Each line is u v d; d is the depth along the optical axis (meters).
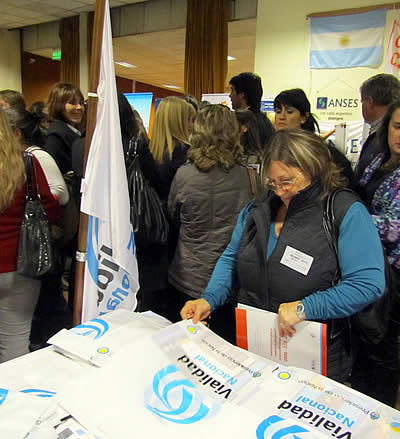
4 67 8.35
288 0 4.75
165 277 1.89
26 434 0.65
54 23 7.80
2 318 1.57
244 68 9.19
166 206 1.83
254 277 1.17
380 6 4.18
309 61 4.66
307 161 1.04
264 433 0.65
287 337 0.96
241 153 1.65
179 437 0.64
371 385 1.56
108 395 0.72
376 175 1.51
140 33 6.74
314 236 1.06
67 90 2.60
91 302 1.28
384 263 1.08
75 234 1.92
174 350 0.85
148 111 4.86
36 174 1.50
